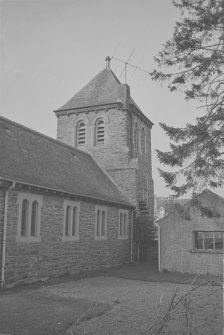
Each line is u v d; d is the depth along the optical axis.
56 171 20.70
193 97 10.81
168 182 11.05
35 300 12.07
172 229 22.33
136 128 32.47
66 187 19.50
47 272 17.23
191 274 21.02
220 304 11.14
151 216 32.81
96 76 33.72
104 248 23.31
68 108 31.67
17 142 19.59
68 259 19.06
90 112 31.20
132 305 11.79
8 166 16.25
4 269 14.45
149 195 32.72
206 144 10.35
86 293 13.92
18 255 15.32
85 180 23.72
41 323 9.20
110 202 23.80
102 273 20.55
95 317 10.16
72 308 10.91
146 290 14.91
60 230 18.45
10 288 14.57
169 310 5.74
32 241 16.25
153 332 5.56
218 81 10.66
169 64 10.65
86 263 20.91
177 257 21.94
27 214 16.12
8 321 9.30
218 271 20.84
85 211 21.16
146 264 26.39
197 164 10.47
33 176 17.34
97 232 22.73
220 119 10.16
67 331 8.76
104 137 30.34
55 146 24.59
